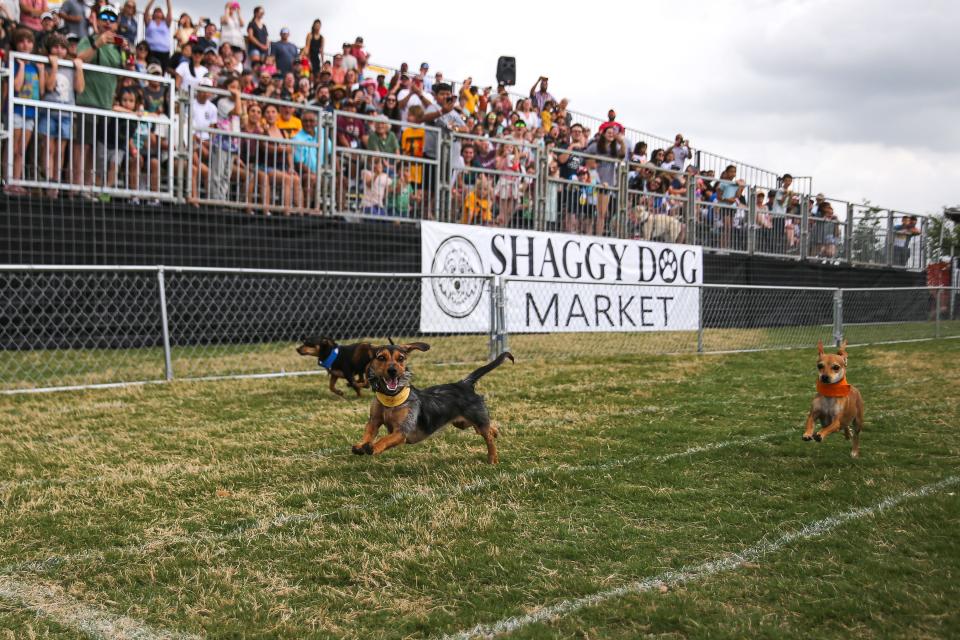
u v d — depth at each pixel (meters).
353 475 4.79
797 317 16.44
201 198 10.36
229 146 10.48
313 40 13.48
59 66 9.36
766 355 11.62
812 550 3.61
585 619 2.90
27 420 6.18
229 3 12.59
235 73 11.28
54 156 9.38
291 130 11.25
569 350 11.29
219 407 6.83
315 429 6.04
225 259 10.42
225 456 5.20
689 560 3.48
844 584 3.20
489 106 15.34
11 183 9.02
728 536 3.79
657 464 5.11
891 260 20.95
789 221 18.03
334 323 11.24
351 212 11.52
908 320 18.12
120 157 9.82
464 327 12.15
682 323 14.69
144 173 10.02
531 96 16.69
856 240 20.00
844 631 2.82
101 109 9.56
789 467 5.09
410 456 5.27
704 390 8.16
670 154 16.64
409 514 4.05
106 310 9.62
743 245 17.03
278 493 4.40
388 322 11.66
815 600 3.05
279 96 11.80
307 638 2.75
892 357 11.73
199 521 3.93
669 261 14.96
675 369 9.72
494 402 7.28
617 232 14.61
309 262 11.08
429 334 11.89
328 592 3.12
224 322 10.48
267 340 10.77
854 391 5.35
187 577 3.26
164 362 8.56
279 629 2.79
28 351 9.18
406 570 3.34
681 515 4.09
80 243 9.46
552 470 4.91
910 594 3.11
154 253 9.93
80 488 4.40
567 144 15.88
